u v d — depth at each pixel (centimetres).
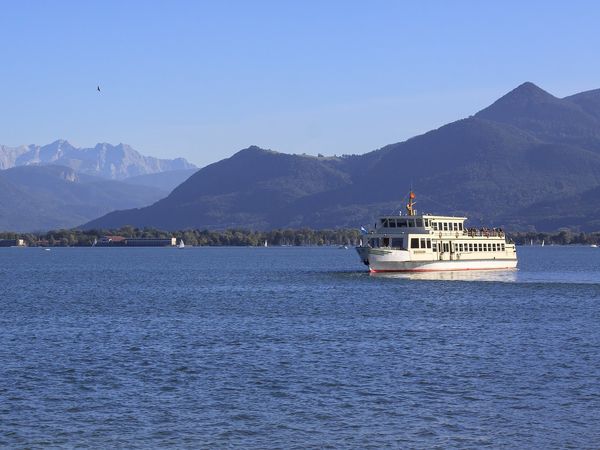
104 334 10781
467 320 12162
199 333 10831
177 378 7838
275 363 8550
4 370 8238
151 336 10556
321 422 6397
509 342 9894
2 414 6606
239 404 6894
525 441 5950
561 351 9206
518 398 7044
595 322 11894
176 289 19338
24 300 16250
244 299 16025
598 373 7981
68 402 6956
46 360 8794
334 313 13175
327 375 7931
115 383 7644
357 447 5847
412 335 10531
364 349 9406
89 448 5828
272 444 5906
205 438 6034
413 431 6172
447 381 7656
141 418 6512
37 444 5909
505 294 16625
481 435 6078
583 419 6438
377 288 18175
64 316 13062
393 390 7319
